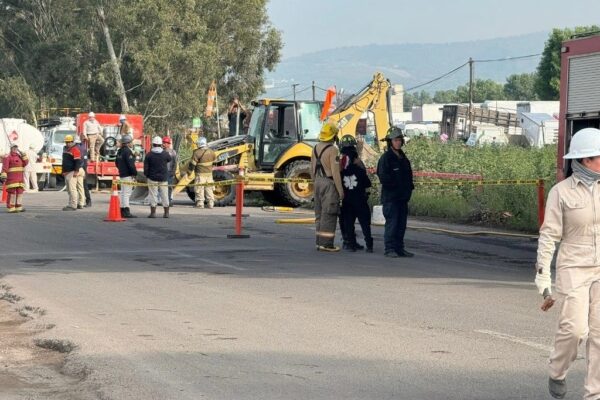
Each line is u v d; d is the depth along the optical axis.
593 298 10.92
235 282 22.77
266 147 53.81
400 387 12.52
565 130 28.80
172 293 21.02
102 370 13.62
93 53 110.00
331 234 29.61
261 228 37.91
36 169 73.56
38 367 14.16
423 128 146.62
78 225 39.41
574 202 11.01
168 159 43.38
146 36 106.56
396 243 28.27
